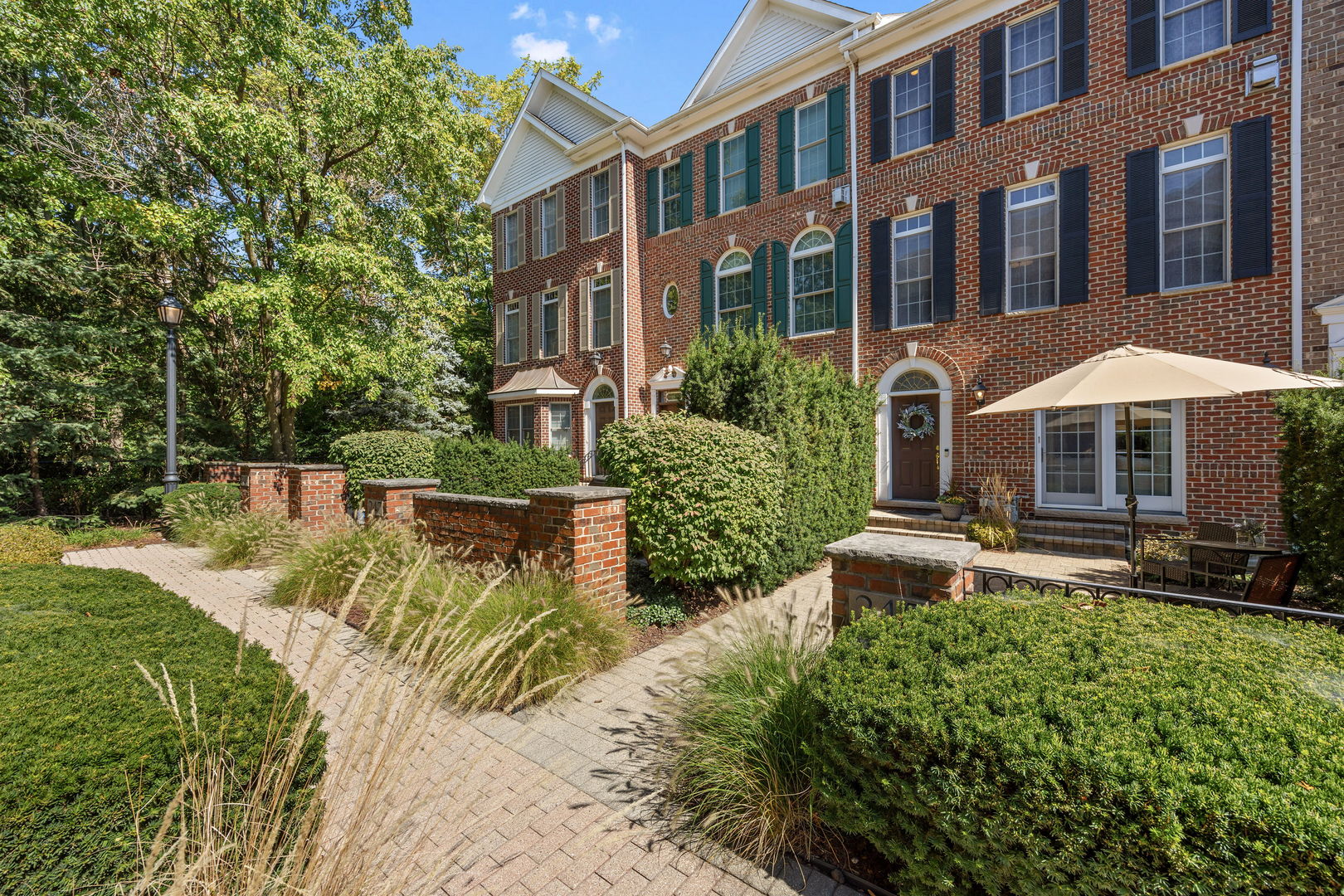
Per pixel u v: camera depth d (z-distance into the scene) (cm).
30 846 146
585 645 412
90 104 1157
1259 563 446
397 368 1454
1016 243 938
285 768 174
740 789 262
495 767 311
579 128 1596
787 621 337
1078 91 867
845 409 815
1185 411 782
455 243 1798
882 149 1066
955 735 183
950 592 308
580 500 465
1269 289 730
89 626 271
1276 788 146
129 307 1322
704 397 656
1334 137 691
